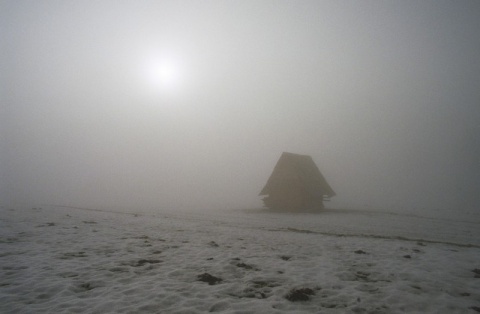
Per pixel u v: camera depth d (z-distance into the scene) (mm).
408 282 7879
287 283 7602
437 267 9359
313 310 6035
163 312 5676
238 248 11617
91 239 12094
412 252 11562
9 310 5547
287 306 6199
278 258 10180
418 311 6121
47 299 6133
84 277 7484
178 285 7172
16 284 6863
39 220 17062
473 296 7012
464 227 23969
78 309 5656
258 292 6977
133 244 11523
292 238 14492
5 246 10242
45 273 7613
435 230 21250
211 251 10852
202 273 8195
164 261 9336
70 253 9695
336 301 6535
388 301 6582
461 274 8688
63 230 13891
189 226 18219
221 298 6492
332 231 18625
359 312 6039
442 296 6930
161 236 13789
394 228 21797
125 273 7973
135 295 6453
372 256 10773
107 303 5949
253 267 8945
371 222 25703
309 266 9281
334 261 9945
